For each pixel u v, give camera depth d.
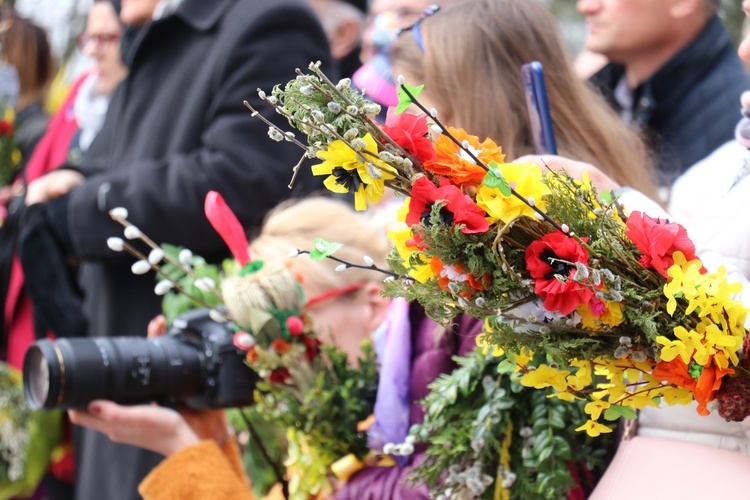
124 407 3.20
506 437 2.70
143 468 4.12
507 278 1.98
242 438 3.76
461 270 1.99
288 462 3.11
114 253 4.31
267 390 3.12
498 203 1.94
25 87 6.57
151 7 4.99
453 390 2.70
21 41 6.56
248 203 4.26
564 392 2.15
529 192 2.00
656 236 2.05
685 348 2.00
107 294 4.40
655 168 4.01
